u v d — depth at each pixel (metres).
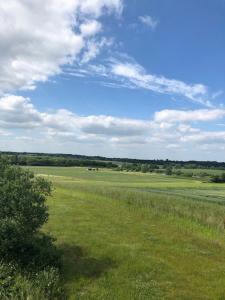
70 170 133.38
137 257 16.61
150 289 13.05
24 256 13.70
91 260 15.85
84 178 97.00
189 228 23.50
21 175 14.86
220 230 22.84
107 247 17.97
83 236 19.89
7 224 13.11
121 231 21.81
